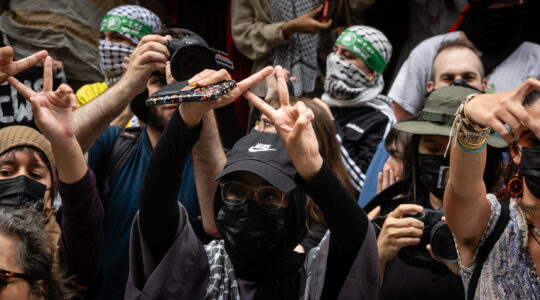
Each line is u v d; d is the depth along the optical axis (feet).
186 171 9.50
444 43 12.30
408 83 13.58
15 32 15.15
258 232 6.89
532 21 16.26
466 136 6.18
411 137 9.16
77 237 7.18
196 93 5.87
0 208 6.54
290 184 6.72
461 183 6.48
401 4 17.70
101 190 9.45
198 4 17.21
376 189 10.84
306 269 6.98
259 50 15.12
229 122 16.67
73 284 7.13
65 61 15.30
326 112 9.60
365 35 13.67
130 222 9.25
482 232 6.85
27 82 10.11
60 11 15.10
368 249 6.42
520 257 6.63
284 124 6.14
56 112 6.97
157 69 8.45
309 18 14.78
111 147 9.80
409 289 8.36
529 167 6.37
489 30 12.75
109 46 12.72
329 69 13.79
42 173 8.01
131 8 13.01
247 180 7.02
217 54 6.84
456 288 8.22
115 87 8.52
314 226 8.45
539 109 6.37
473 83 11.60
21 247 6.09
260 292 6.92
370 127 12.98
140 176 9.50
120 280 9.01
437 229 7.57
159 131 9.74
